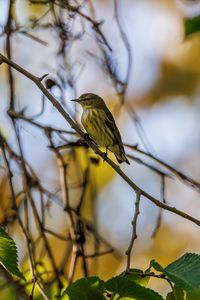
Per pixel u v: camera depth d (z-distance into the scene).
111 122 12.43
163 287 13.56
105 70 10.84
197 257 6.21
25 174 10.06
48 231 9.79
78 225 9.82
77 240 9.68
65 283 9.91
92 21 10.66
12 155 10.80
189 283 5.99
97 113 12.38
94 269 10.27
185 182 10.38
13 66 7.79
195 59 18.09
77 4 10.90
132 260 15.64
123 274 6.25
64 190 10.25
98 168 15.91
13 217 10.36
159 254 15.76
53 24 10.83
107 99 16.28
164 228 16.00
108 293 6.27
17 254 6.70
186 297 6.27
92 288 6.19
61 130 10.31
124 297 6.24
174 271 6.15
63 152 14.60
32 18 11.49
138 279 6.46
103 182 15.95
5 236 6.72
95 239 10.20
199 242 15.90
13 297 9.84
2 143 9.65
